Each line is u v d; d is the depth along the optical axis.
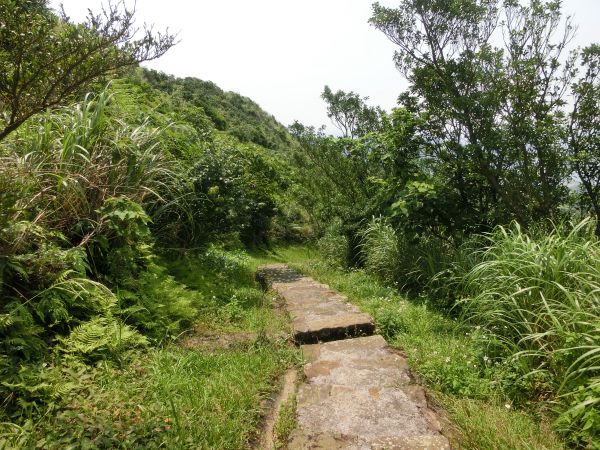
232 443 2.19
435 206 5.41
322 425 2.40
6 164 3.15
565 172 5.09
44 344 2.55
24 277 2.77
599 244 3.69
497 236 4.47
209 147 7.31
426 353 3.37
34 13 1.92
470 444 2.22
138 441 1.98
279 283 6.79
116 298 3.20
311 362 3.34
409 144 5.89
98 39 1.98
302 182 13.23
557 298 3.10
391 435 2.28
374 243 7.17
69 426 1.94
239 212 7.23
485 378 2.89
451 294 4.82
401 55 5.77
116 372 2.63
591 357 2.44
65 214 3.50
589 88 4.87
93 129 3.93
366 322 4.16
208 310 4.51
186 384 2.64
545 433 2.29
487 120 5.08
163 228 5.48
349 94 10.14
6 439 1.85
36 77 1.95
